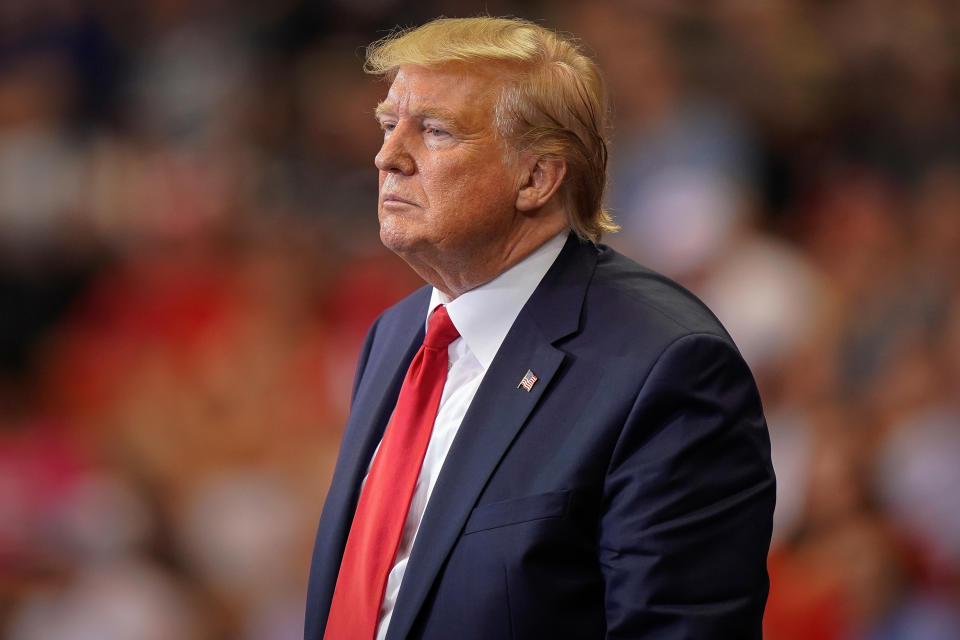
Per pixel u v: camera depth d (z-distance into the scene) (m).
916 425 13.97
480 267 5.75
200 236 20.22
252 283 18.81
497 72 5.57
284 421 16.14
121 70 24.92
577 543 5.29
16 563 13.81
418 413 5.84
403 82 5.64
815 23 22.56
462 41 5.61
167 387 16.33
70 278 20.72
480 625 5.18
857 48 22.27
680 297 5.83
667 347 5.37
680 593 5.16
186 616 13.37
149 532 14.10
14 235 21.16
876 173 20.05
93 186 21.69
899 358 14.96
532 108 5.58
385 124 5.81
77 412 17.58
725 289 16.92
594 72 5.88
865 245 18.23
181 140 22.92
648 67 20.89
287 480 15.11
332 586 5.98
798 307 16.45
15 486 14.97
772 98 21.12
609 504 5.31
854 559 12.69
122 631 13.02
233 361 16.69
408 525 5.66
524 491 5.29
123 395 16.73
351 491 6.08
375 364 6.49
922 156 20.16
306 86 23.97
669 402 5.30
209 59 24.48
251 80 24.05
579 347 5.57
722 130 19.48
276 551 14.03
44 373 19.02
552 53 5.76
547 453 5.35
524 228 5.77
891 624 12.48
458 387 5.84
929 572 12.95
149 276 19.78
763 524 5.41
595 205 5.93
